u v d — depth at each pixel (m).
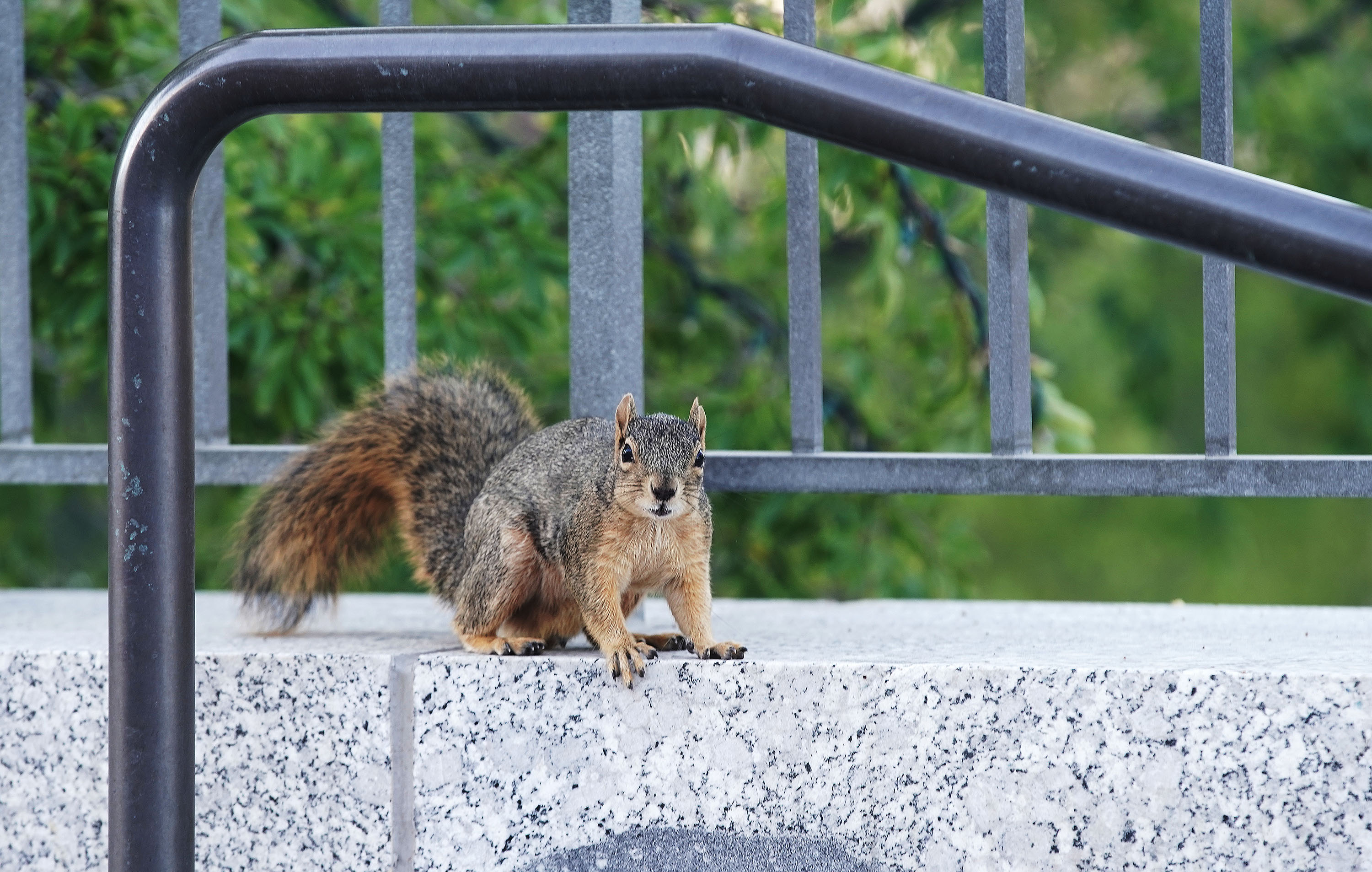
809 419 4.65
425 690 3.93
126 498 3.29
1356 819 3.47
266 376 9.92
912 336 12.29
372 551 5.59
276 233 9.91
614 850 3.87
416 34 3.08
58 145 8.89
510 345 11.08
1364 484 4.15
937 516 12.17
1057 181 2.69
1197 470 4.29
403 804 3.99
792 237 4.62
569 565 4.55
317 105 3.16
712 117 10.20
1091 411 19.08
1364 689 3.45
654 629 5.25
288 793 4.02
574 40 2.99
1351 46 17.88
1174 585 20.02
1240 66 17.03
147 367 3.27
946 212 10.32
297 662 3.99
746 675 3.77
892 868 3.74
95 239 9.05
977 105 2.76
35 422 11.30
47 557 12.38
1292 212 2.56
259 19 10.44
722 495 10.45
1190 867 3.57
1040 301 9.66
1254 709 3.52
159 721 3.33
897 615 5.36
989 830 3.68
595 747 3.86
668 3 8.67
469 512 5.03
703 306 12.98
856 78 2.83
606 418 4.89
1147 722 3.58
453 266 10.43
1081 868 3.63
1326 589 19.94
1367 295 2.55
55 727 4.12
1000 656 3.96
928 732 3.69
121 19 10.52
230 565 5.26
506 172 11.78
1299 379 19.92
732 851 3.82
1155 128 18.77
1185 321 19.28
